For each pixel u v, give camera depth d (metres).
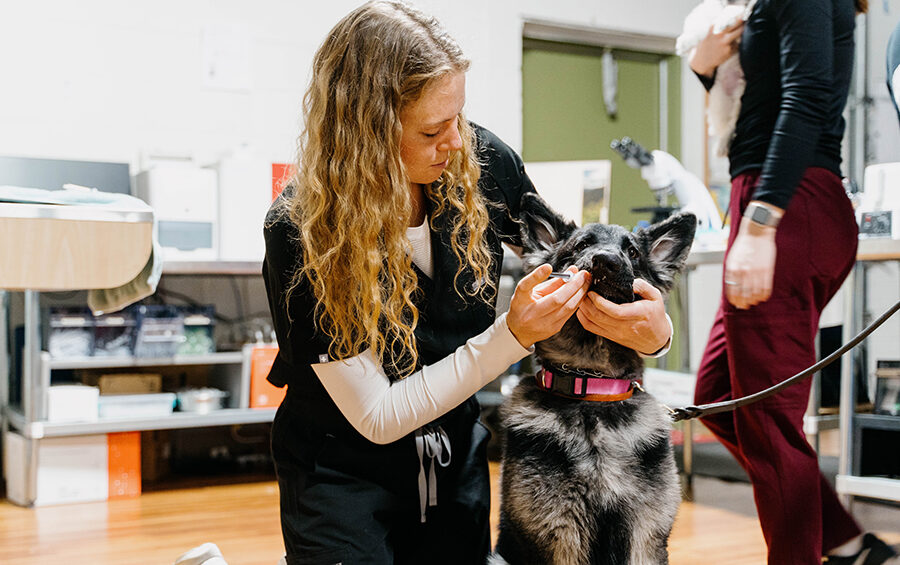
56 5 3.86
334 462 1.60
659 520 1.49
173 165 3.87
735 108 2.09
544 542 1.49
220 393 3.74
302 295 1.47
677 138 5.41
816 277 1.93
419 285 1.57
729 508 3.13
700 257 2.74
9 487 3.52
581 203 3.96
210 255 3.73
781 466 1.91
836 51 1.91
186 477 3.90
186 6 4.11
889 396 2.62
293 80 4.36
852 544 2.16
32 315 3.35
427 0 3.57
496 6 4.71
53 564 2.58
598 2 5.03
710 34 2.10
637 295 1.48
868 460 2.75
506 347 1.43
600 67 5.20
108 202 1.48
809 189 1.91
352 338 1.46
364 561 1.54
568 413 1.50
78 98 3.92
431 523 1.67
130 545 2.78
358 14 1.40
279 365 1.64
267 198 3.81
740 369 1.95
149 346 3.62
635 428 1.50
